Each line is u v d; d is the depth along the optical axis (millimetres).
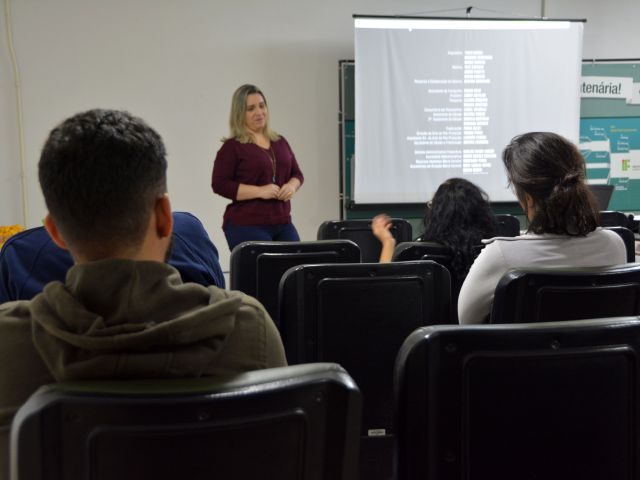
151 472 649
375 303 1628
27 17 4992
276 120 5348
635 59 5477
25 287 1146
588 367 851
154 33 5152
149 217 769
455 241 2264
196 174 5320
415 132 5223
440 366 825
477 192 2357
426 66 5176
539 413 853
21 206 5125
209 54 5227
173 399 629
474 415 843
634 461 881
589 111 5492
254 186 3943
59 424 616
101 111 798
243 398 649
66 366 683
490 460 858
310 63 5332
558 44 5246
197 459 657
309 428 685
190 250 1254
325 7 5309
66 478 628
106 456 636
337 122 5395
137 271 726
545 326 836
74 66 5082
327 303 1606
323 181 5445
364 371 1676
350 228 3496
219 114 5285
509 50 5223
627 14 5598
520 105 5270
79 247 758
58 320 702
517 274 1369
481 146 5273
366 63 5125
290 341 1614
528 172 1589
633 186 5566
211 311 711
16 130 5066
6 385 725
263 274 2105
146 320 714
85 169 731
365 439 1693
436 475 852
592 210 1569
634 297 1430
